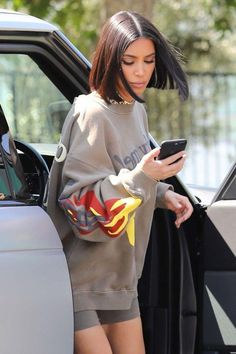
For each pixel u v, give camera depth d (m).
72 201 6.34
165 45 6.58
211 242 7.23
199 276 7.32
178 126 25.83
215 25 24.31
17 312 6.15
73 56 7.04
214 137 26.47
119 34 6.43
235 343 7.18
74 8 22.22
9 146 6.60
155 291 7.54
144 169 6.16
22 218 6.33
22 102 22.53
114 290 6.64
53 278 6.32
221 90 25.83
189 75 24.97
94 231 6.36
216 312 7.21
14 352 6.13
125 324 6.77
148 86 6.87
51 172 6.60
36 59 7.09
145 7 19.78
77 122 6.48
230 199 7.24
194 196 8.05
